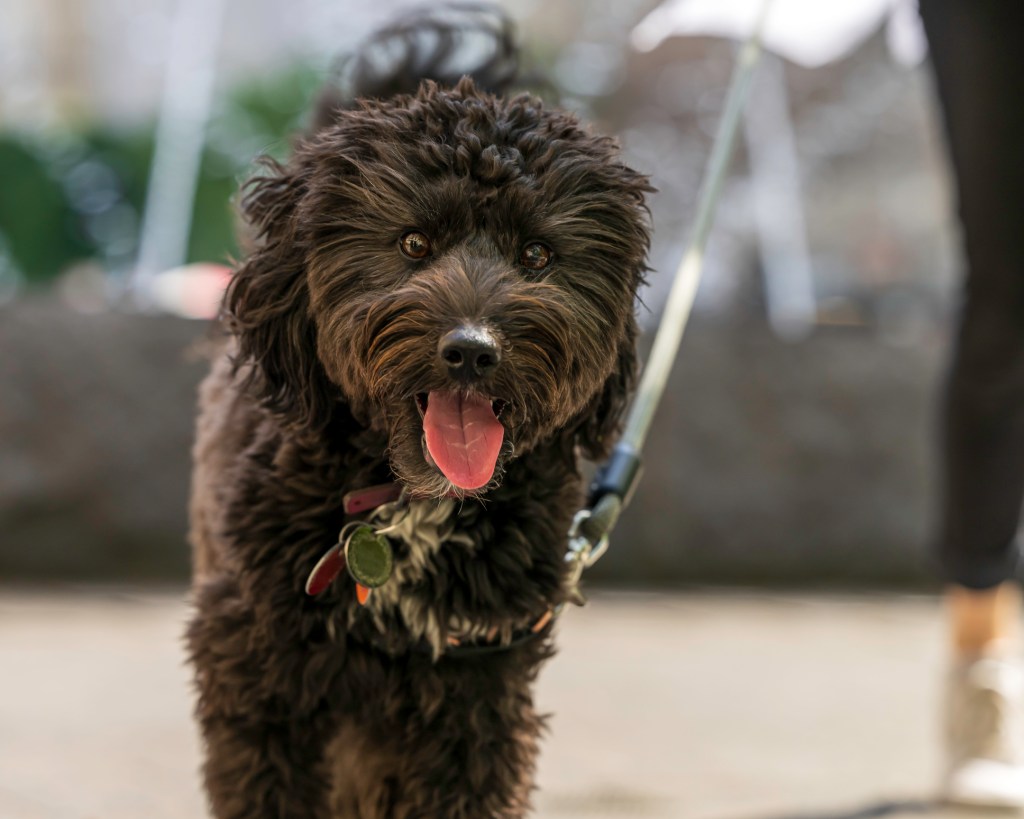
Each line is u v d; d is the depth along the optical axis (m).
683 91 10.70
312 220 2.97
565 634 7.70
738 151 10.81
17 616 7.54
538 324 2.88
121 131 10.66
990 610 4.63
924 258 11.14
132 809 4.17
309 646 3.00
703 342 9.61
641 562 9.52
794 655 7.30
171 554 8.92
